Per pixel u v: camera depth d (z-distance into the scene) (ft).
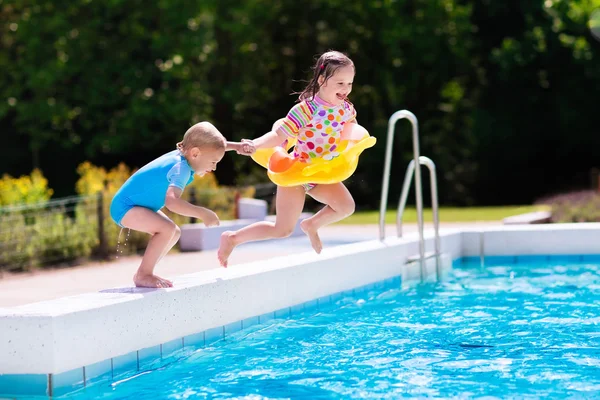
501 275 28.53
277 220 18.70
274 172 17.79
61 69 79.05
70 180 92.17
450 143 97.81
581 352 16.48
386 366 15.74
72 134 85.51
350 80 17.70
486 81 102.58
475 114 100.01
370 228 47.75
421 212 28.14
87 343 15.12
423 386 14.20
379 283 26.35
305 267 22.31
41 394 14.53
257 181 84.74
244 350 17.62
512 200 105.50
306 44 96.17
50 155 91.66
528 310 21.42
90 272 30.83
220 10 90.12
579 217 42.98
